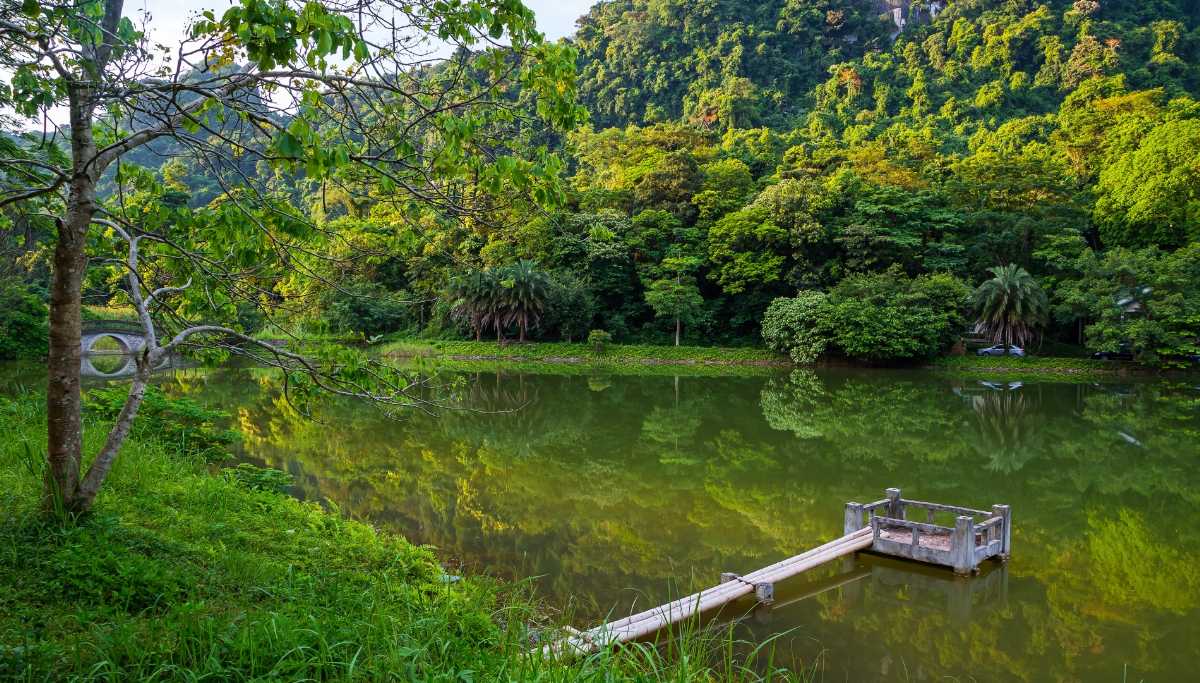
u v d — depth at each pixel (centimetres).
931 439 2000
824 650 755
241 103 443
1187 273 3691
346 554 677
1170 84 7688
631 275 5091
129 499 671
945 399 2855
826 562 982
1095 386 3331
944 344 4159
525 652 459
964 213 4884
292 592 529
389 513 1209
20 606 425
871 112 8650
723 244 4847
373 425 2055
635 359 4475
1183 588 938
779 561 988
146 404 1067
